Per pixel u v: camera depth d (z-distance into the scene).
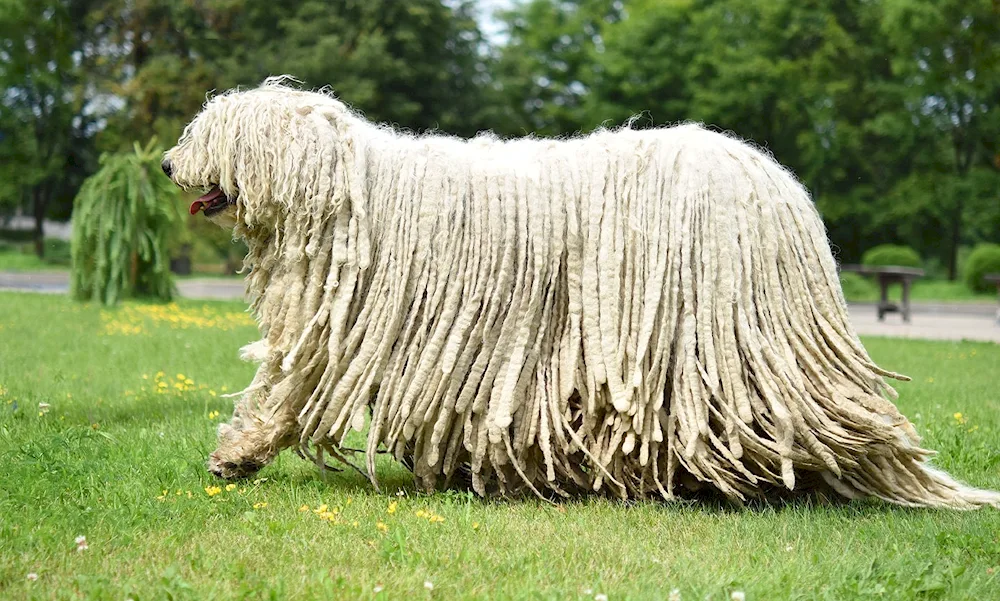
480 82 35.22
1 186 39.56
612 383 4.70
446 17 32.81
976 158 41.22
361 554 3.97
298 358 4.85
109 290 16.39
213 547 4.03
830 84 37.41
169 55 34.75
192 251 38.84
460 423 4.84
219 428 5.14
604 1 44.06
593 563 3.94
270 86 5.06
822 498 4.91
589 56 42.12
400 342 4.79
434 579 3.69
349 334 4.79
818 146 38.81
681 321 4.72
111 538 4.09
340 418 4.80
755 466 4.76
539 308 4.82
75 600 3.39
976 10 35.16
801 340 4.73
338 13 33.03
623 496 4.86
